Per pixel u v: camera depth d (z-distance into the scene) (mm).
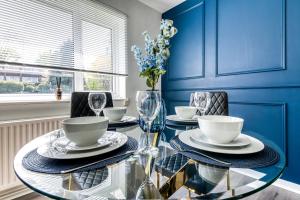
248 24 1979
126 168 607
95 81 2305
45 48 1767
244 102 2035
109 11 2283
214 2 2309
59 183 477
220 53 2262
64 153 586
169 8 2887
